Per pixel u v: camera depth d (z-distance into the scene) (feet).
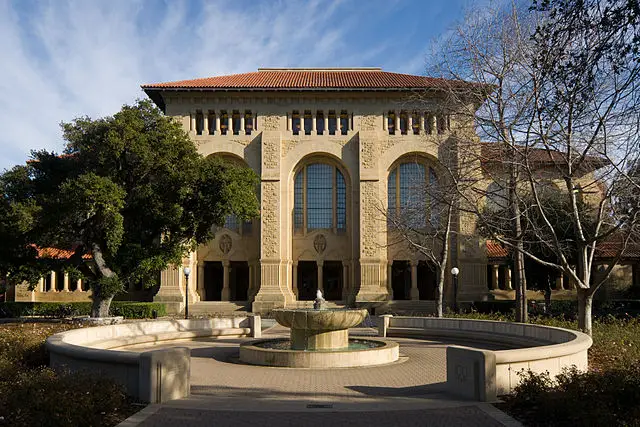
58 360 43.93
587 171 66.64
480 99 70.95
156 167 97.71
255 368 51.75
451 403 34.63
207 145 150.10
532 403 32.73
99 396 31.63
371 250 145.48
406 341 76.33
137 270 101.55
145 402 35.04
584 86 39.09
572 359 41.60
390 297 148.25
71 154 113.29
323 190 153.79
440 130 111.86
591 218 96.07
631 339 59.06
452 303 138.31
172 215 96.94
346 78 162.71
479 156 73.41
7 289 154.92
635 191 56.08
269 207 146.82
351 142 150.61
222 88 147.64
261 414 31.48
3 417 27.22
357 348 59.31
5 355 47.60
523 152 65.77
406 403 34.71
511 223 74.33
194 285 150.92
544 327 58.85
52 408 28.04
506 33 67.77
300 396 38.65
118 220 88.69
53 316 126.93
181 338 76.33
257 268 149.89
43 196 92.58
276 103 151.64
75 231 97.50
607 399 28.81
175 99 151.12
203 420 30.17
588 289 59.62
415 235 140.97
